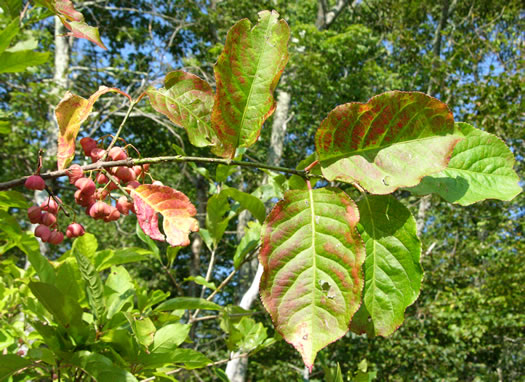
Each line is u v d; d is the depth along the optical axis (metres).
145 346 0.36
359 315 0.27
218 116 0.28
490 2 3.22
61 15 0.33
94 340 0.37
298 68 2.57
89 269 0.37
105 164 0.30
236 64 0.28
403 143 0.26
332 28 3.87
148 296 0.50
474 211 2.78
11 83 2.46
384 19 3.59
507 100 2.37
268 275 0.25
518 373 2.59
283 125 2.92
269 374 2.64
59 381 0.35
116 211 0.31
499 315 2.37
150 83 2.64
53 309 0.34
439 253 2.77
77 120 0.31
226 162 0.29
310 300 0.25
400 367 2.38
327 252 0.25
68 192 2.75
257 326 0.66
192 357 0.39
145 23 3.49
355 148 0.27
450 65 2.56
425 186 0.30
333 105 2.99
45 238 0.33
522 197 2.59
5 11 0.41
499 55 2.68
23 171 2.59
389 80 2.80
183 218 0.28
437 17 3.45
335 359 2.35
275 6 3.14
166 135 3.37
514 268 2.46
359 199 0.29
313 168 0.30
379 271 0.28
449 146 0.26
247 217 3.19
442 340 2.54
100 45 0.34
